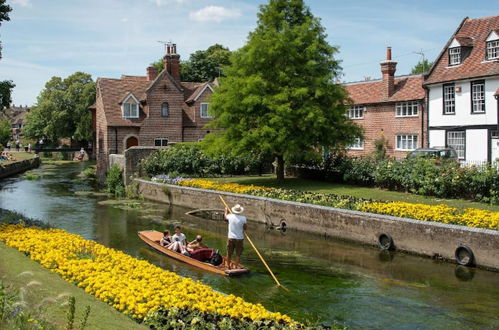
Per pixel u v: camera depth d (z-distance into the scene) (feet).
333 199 62.03
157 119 131.75
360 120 120.26
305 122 76.69
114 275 32.45
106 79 135.64
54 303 25.20
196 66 201.57
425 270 44.78
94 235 60.29
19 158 180.96
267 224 66.54
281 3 80.79
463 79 92.12
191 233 62.54
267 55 77.51
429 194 65.46
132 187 95.35
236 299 30.01
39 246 38.99
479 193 59.47
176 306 27.27
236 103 78.07
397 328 31.83
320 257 49.85
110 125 126.21
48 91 237.45
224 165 101.30
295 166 96.53
